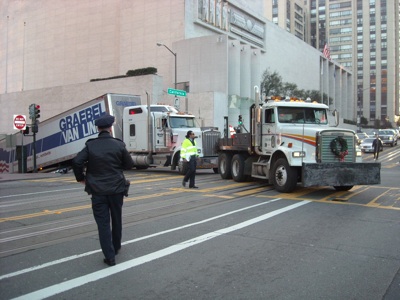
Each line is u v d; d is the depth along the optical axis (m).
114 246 5.46
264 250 5.73
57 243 6.23
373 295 4.12
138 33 51.72
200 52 46.25
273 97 13.15
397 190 12.16
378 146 27.95
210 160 17.92
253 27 63.06
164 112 19.44
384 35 131.50
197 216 8.20
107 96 20.47
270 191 11.98
